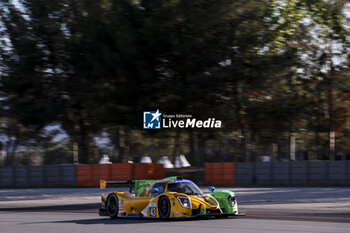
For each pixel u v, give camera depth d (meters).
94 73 80.50
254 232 21.11
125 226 25.19
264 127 98.12
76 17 81.44
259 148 108.38
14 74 88.00
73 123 97.00
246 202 45.03
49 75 89.62
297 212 33.56
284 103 84.06
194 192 28.55
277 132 101.56
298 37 93.94
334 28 91.19
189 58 74.56
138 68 76.31
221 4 74.69
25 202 53.03
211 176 71.94
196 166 85.56
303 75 94.62
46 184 79.31
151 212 28.67
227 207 28.66
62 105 89.75
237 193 55.50
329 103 96.88
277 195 51.69
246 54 75.50
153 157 140.62
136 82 78.56
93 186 75.81
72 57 83.12
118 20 77.25
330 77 94.62
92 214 35.03
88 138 103.19
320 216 29.89
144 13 77.62
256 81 77.31
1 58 89.06
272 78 82.88
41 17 86.62
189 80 75.38
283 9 81.75
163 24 73.50
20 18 88.81
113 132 112.81
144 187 30.28
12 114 90.31
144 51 77.19
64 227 25.58
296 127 98.56
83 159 97.62
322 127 103.94
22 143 114.81
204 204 27.30
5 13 88.69
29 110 88.00
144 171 75.19
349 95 97.88
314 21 91.69
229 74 74.94
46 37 88.12
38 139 113.88
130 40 75.25
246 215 30.67
